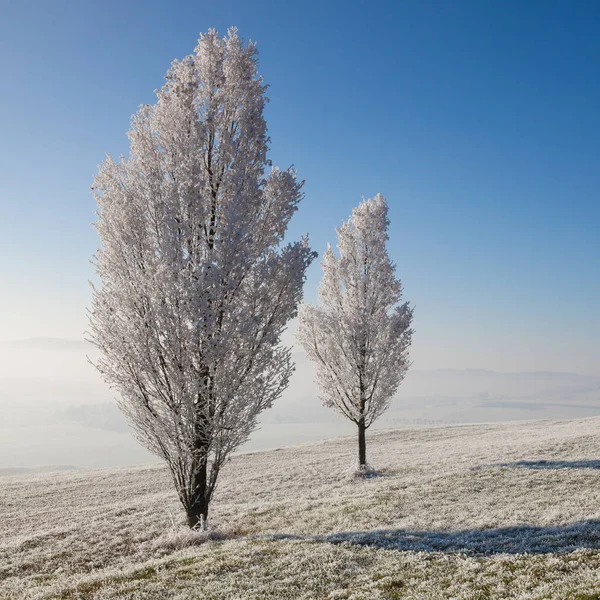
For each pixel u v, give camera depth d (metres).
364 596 9.16
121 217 14.83
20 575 14.03
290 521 17.31
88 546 16.59
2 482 37.50
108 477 37.34
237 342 14.62
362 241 30.77
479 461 29.17
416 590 9.24
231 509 20.84
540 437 40.28
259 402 15.19
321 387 30.48
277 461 39.66
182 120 15.44
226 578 10.82
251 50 16.88
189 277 14.05
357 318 29.36
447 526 14.84
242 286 15.17
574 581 8.55
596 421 53.00
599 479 19.84
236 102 16.62
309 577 10.66
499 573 9.67
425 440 48.12
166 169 15.60
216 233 15.27
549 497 17.48
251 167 16.36
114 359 15.00
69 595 10.89
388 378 29.20
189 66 15.87
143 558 14.48
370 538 13.64
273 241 16.41
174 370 14.52
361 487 23.52
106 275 15.17
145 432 15.41
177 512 21.34
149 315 14.41
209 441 15.02
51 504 27.47
